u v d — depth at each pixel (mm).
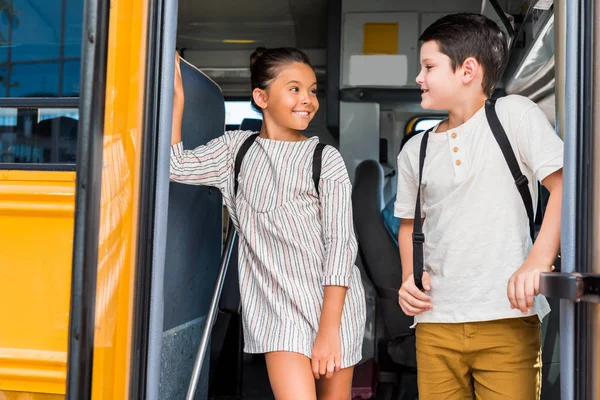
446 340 1705
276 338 1691
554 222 1535
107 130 1361
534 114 1637
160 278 1420
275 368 1691
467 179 1671
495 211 1654
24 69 1451
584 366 1276
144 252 1391
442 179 1723
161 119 1424
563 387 1308
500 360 1643
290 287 1729
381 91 4262
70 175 1404
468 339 1669
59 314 1395
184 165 1770
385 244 2977
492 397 1658
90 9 1367
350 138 4309
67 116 1427
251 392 3570
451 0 4172
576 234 1306
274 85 1838
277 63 1841
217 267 2494
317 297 1754
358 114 4297
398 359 3023
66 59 1441
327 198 1784
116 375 1354
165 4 1440
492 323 1648
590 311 1272
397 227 3197
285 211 1772
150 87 1403
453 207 1694
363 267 3268
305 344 1697
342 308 1726
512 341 1637
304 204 1793
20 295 1407
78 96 1430
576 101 1322
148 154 1397
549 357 2744
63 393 1382
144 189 1390
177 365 2076
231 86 5195
